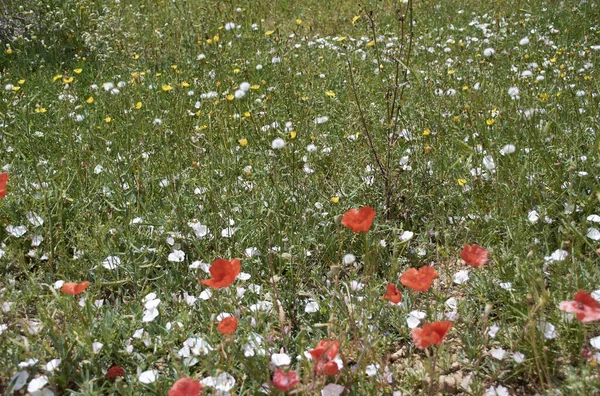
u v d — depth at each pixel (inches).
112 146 159.2
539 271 100.7
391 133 160.9
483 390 88.8
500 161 135.3
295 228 124.5
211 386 84.4
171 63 248.1
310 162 146.3
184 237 119.1
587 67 209.6
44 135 169.2
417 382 91.7
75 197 135.0
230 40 274.5
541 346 88.2
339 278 116.8
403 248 117.4
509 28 273.0
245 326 97.4
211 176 138.1
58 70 224.5
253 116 173.9
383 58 236.1
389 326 103.7
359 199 135.0
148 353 95.0
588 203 119.8
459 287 113.7
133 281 111.4
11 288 106.2
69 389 88.2
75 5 281.6
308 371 83.7
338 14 335.6
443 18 323.9
